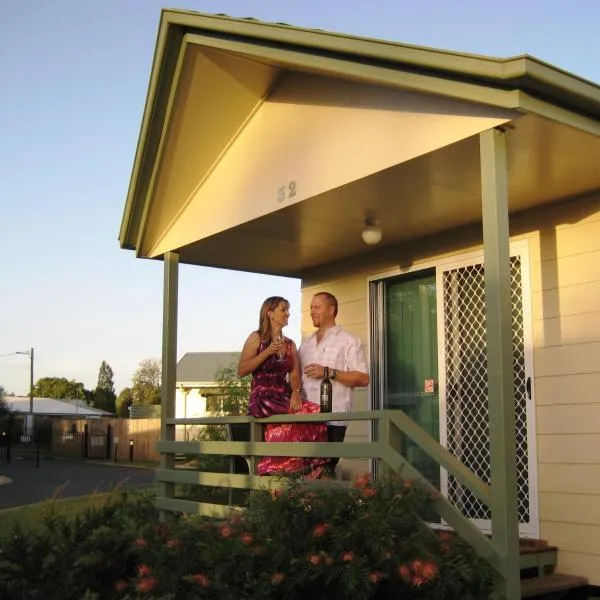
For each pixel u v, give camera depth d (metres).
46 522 5.98
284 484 4.89
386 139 5.08
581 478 5.60
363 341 7.64
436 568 4.11
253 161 6.40
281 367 5.91
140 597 4.84
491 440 4.39
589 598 5.45
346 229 6.70
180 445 6.74
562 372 5.80
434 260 6.96
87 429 30.70
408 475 4.83
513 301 6.20
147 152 6.91
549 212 6.01
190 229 7.12
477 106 4.50
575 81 4.30
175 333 7.30
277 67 5.84
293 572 4.35
